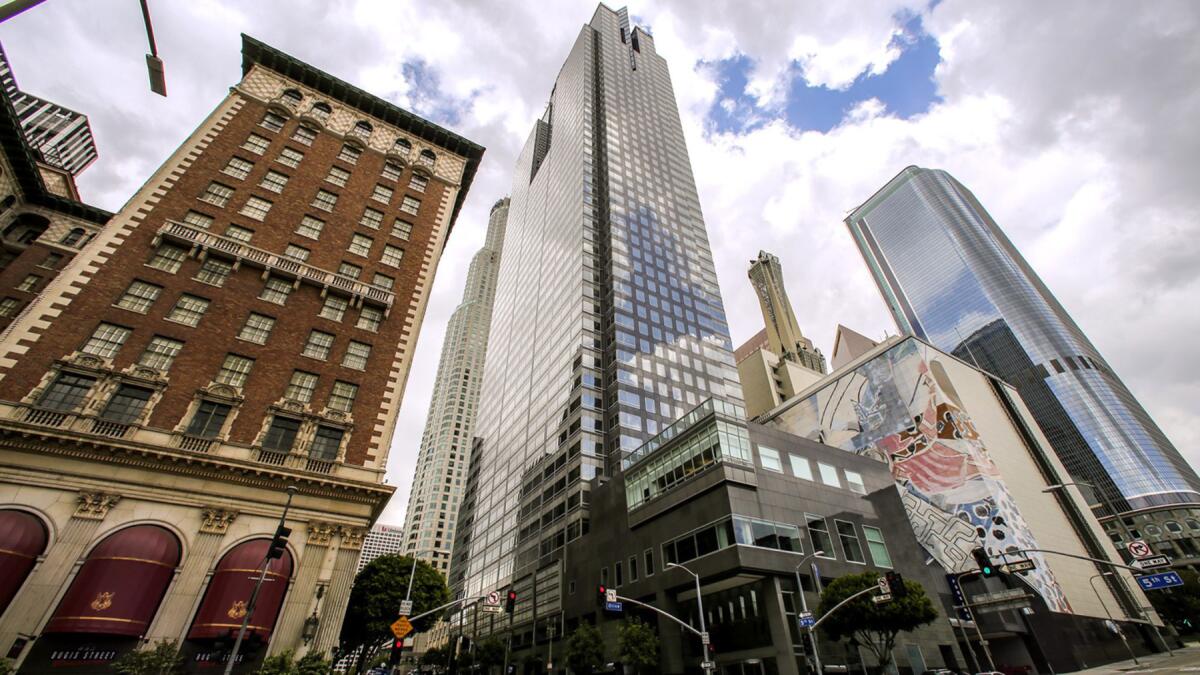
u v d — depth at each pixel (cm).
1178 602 7575
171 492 2669
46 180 5812
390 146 5128
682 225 12150
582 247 10325
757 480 4831
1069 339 18975
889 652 4025
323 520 2938
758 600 4312
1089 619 6197
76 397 2728
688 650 4628
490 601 3406
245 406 3095
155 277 3278
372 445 3350
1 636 2105
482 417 13400
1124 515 14775
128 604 2308
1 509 2314
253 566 2630
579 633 4916
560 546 7150
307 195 4275
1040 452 8106
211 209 3766
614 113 13338
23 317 2806
